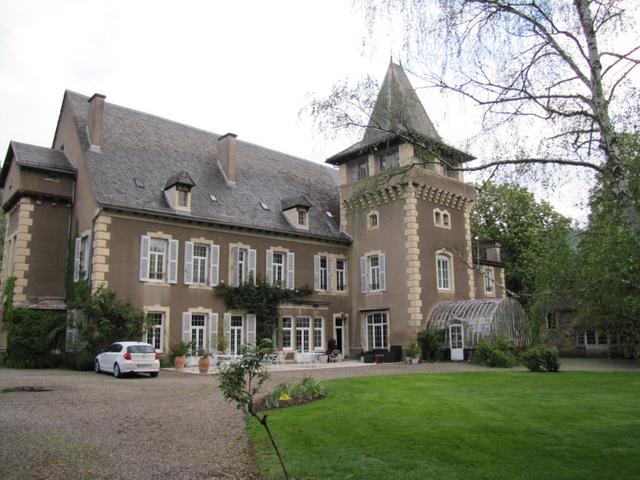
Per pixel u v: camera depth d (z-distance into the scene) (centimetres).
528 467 682
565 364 2628
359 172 3164
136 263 2316
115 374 1862
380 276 2966
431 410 1071
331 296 3077
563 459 716
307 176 3569
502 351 2403
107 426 947
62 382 1619
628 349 3017
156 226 2412
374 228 3038
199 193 2703
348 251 3198
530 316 2503
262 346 720
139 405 1183
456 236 3089
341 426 927
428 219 2928
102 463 715
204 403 1216
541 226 4044
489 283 3712
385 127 984
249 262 2733
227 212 2711
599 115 823
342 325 3111
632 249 1227
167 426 956
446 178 3047
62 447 791
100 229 2225
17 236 2398
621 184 813
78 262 2355
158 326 2370
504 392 1366
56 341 2303
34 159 2461
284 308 2808
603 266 1358
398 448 776
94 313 2112
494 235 4256
